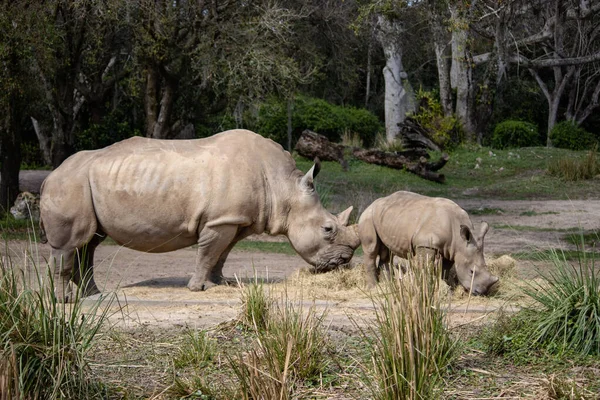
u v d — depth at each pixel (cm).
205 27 1738
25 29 1555
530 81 4297
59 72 1786
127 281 1012
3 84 1584
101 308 755
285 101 2125
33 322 508
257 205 863
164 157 845
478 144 3241
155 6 1653
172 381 546
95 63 2088
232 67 1741
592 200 2100
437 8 2569
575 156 2956
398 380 471
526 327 618
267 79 1848
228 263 1223
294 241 884
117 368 573
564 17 2655
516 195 2255
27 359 488
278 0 1888
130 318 712
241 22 1752
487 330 636
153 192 833
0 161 1856
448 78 3388
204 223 845
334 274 884
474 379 539
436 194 2305
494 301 751
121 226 838
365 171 2602
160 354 605
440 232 767
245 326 662
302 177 892
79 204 828
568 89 4319
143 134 2983
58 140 1861
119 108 3023
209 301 786
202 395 517
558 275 673
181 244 863
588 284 616
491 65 2847
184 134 2803
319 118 3253
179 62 1864
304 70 2269
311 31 2231
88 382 521
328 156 2670
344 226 896
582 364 565
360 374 545
